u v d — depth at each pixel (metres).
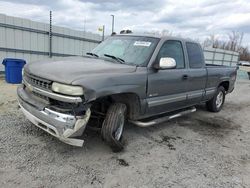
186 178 3.32
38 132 4.27
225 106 8.28
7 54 10.48
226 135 5.27
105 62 4.08
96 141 4.17
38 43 11.48
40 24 11.34
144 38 4.69
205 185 3.19
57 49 12.30
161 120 4.66
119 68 3.80
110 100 3.79
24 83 3.92
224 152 4.32
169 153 4.06
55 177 3.04
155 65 4.18
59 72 3.29
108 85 3.38
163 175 3.34
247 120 6.67
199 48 5.75
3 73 10.56
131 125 5.25
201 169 3.61
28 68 3.81
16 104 5.95
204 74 5.76
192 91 5.44
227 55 29.39
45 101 3.36
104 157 3.67
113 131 3.70
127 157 3.76
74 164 3.39
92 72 3.40
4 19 10.06
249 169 3.75
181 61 5.05
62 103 3.21
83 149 3.84
